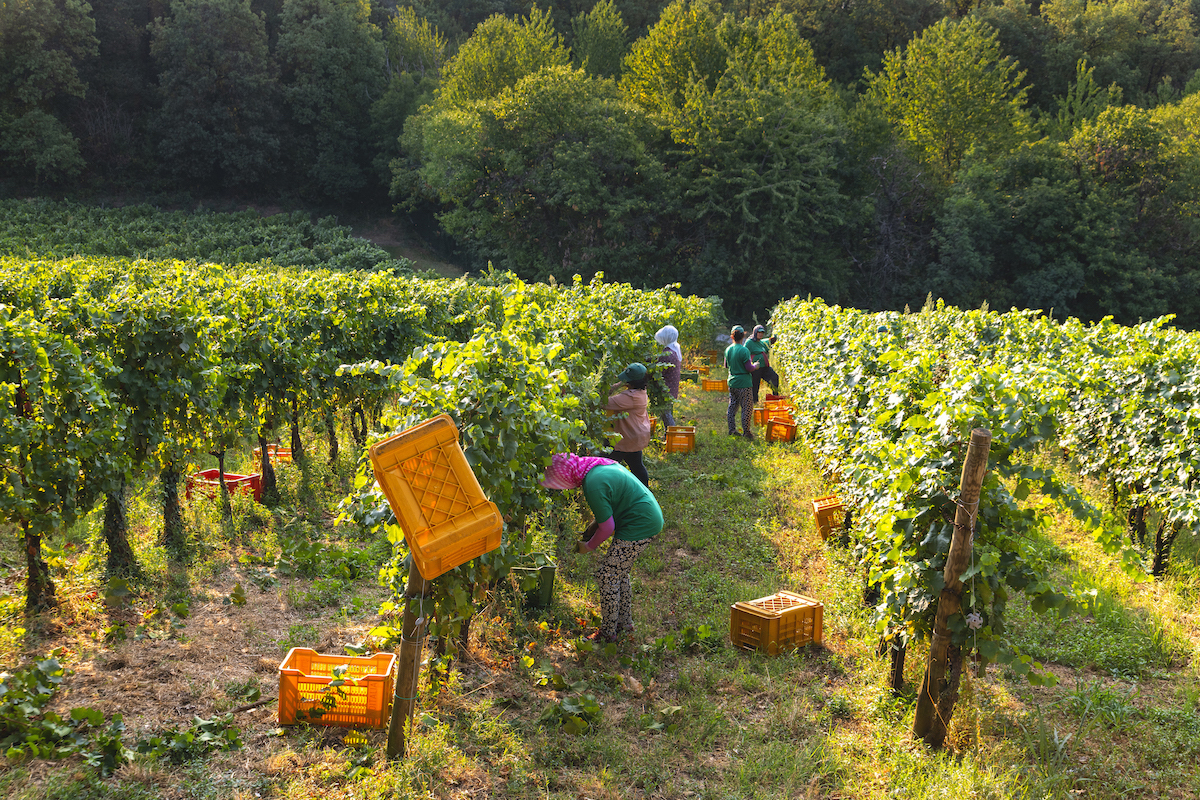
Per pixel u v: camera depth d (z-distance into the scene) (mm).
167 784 3201
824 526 7070
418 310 10102
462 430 3896
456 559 3092
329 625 4961
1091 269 41250
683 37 48188
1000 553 3908
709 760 3842
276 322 7855
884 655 4844
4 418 4352
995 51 48281
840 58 65000
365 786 3258
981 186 43781
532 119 39688
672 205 39719
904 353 5941
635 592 5953
